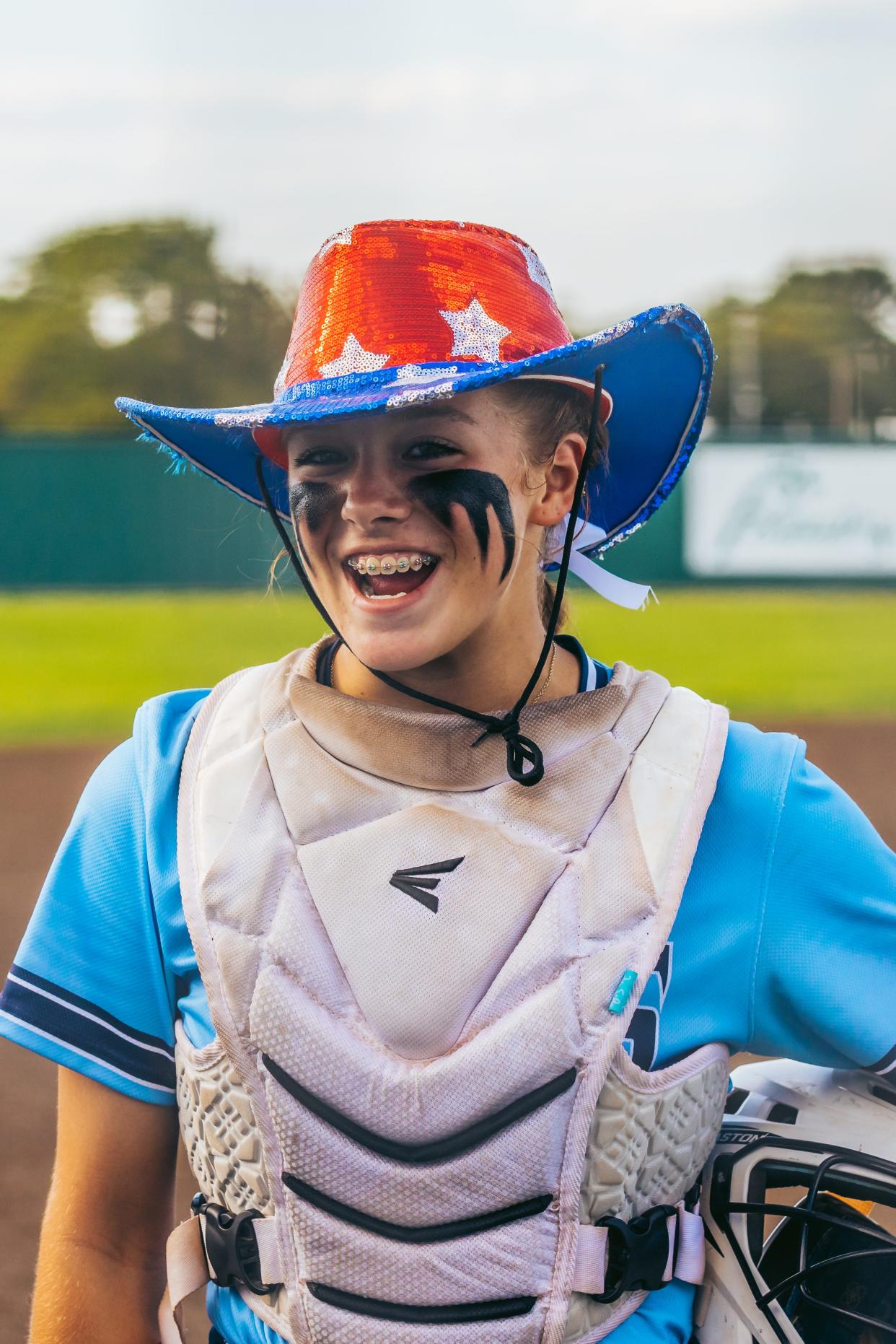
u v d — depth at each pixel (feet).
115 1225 4.74
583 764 4.50
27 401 161.48
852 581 73.20
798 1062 5.17
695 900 4.48
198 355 163.73
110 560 73.61
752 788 4.58
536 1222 4.19
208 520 73.77
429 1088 4.12
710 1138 4.55
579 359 4.49
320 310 4.58
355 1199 4.16
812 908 4.52
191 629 54.85
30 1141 12.32
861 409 171.12
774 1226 5.13
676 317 4.60
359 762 4.51
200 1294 9.41
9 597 70.13
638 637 53.36
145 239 163.53
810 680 43.75
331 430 4.33
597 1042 4.21
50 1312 4.65
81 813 4.80
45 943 4.70
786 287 174.29
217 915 4.36
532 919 4.31
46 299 163.12
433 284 4.49
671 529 72.64
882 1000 4.51
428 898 4.31
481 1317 4.16
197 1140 4.44
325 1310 4.19
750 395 150.51
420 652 4.37
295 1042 4.19
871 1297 4.75
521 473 4.54
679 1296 4.57
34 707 38.37
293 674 4.80
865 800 26.84
